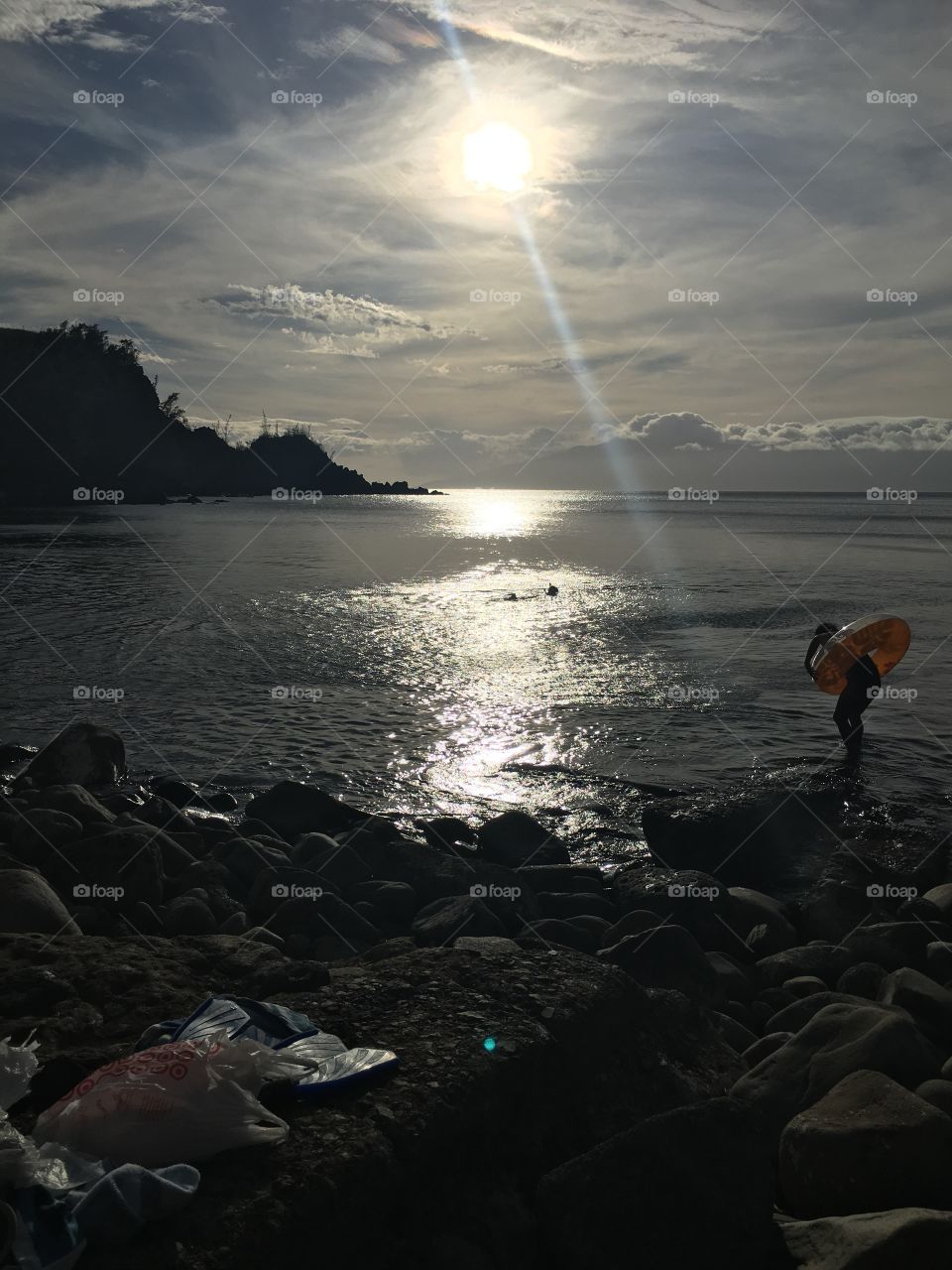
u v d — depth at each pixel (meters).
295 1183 3.62
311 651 20.09
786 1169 4.50
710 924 8.09
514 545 59.50
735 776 12.34
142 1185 3.38
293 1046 4.53
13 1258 3.09
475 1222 4.03
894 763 12.94
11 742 13.45
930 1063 5.24
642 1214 4.02
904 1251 3.75
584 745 13.63
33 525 75.25
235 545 56.25
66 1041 4.80
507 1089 4.50
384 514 121.69
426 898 8.46
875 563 45.44
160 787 11.38
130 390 159.00
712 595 31.06
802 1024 6.20
